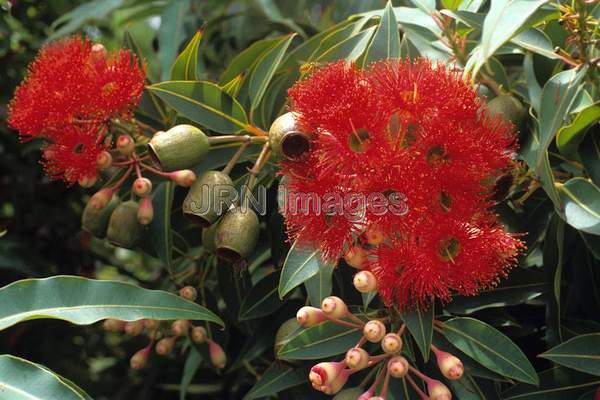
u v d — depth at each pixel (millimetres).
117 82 1905
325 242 1606
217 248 1788
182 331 2041
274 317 2158
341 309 1604
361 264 1618
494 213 1849
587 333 1834
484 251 1549
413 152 1526
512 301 1838
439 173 1524
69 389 1494
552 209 1949
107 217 2051
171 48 2945
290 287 1689
